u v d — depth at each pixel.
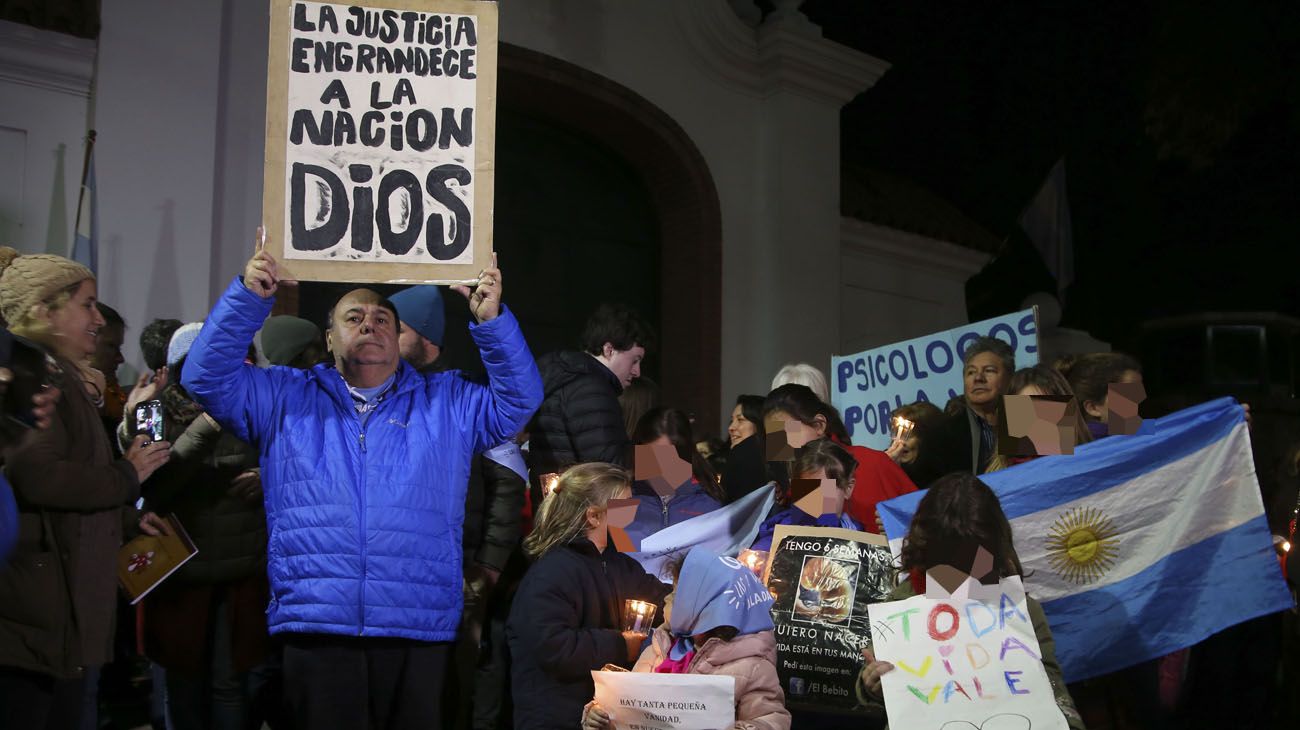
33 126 7.35
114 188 7.45
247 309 3.67
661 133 10.55
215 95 7.84
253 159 8.09
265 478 3.80
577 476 4.00
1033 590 4.42
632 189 11.28
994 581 3.51
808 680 3.84
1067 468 4.52
